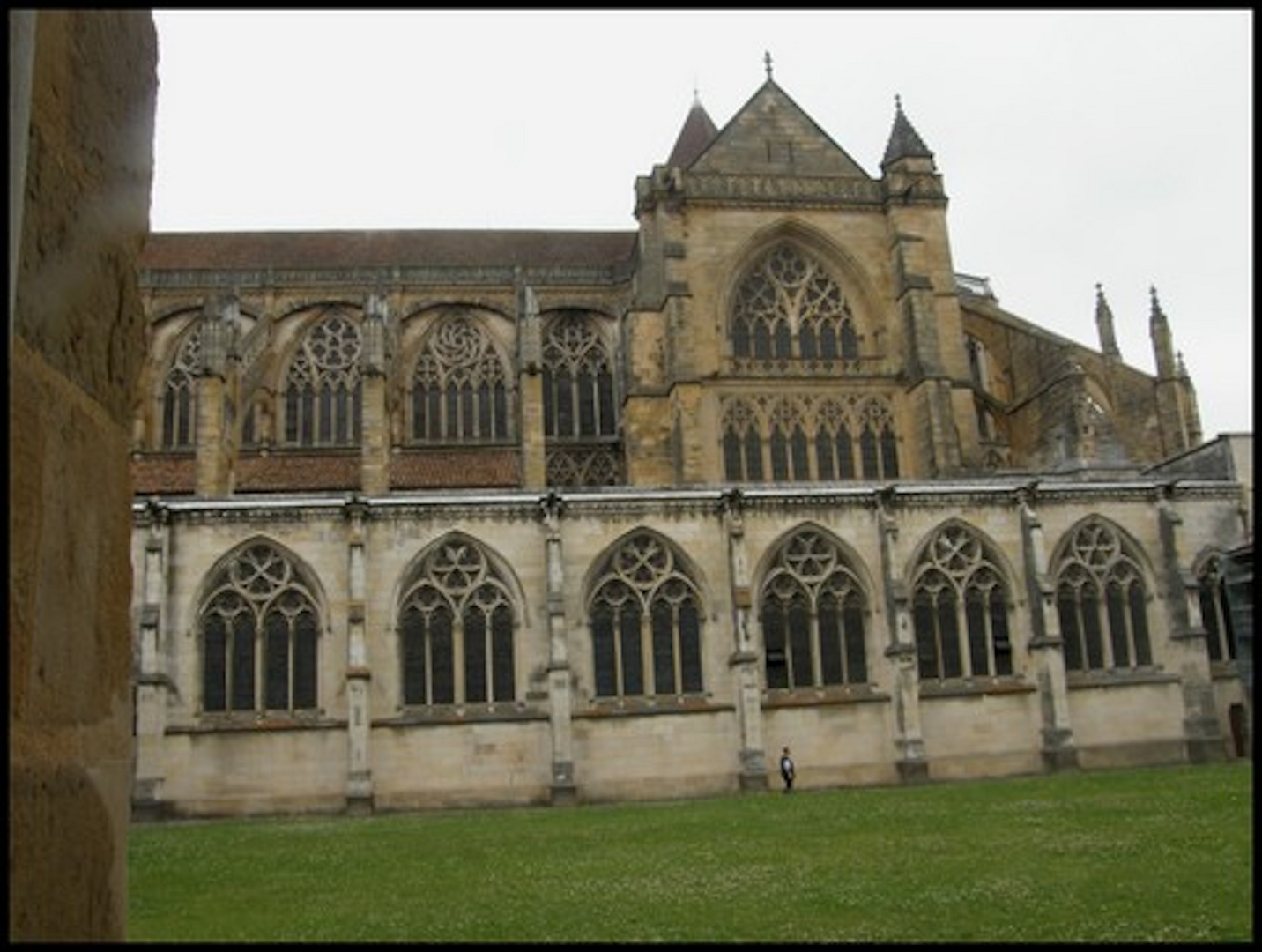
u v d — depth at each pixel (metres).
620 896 21.30
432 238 88.31
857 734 51.31
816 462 68.94
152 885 25.03
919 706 51.66
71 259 3.93
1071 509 55.25
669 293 68.56
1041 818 32.25
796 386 69.69
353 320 77.19
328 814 47.34
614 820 38.94
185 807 47.00
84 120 4.07
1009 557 54.22
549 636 50.06
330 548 50.38
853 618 53.06
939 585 53.59
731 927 17.28
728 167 73.69
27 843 3.37
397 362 75.75
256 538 49.84
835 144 74.94
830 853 26.86
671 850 29.00
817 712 51.28
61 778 3.60
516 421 74.44
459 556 51.12
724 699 51.12
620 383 76.06
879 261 72.50
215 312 59.94
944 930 16.33
